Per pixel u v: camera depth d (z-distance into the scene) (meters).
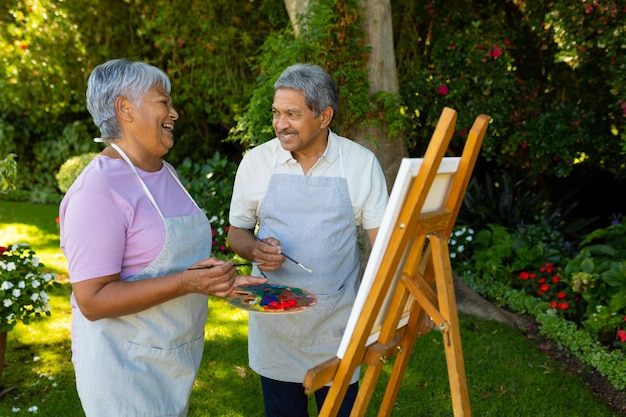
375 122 4.69
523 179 7.06
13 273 3.13
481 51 5.89
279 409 2.40
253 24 7.20
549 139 5.96
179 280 1.64
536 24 5.94
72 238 1.62
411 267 1.71
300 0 4.91
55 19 7.55
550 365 3.82
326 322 2.27
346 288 2.29
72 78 8.09
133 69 1.73
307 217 2.23
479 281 5.04
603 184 7.22
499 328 4.37
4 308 3.14
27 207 8.78
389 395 2.02
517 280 4.95
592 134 5.98
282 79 2.08
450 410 3.22
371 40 4.77
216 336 4.10
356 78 4.63
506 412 3.23
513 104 6.20
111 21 7.73
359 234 4.59
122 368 1.73
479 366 3.75
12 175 3.28
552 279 4.79
